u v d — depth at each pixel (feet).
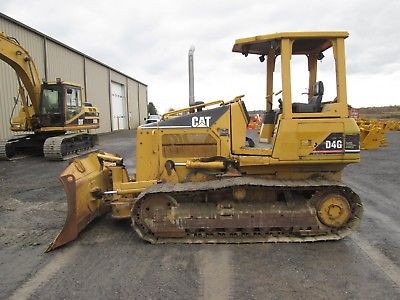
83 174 18.97
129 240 17.83
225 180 17.51
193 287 13.12
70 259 15.80
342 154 17.10
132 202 18.79
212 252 16.15
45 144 47.96
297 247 16.63
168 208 17.37
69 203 17.37
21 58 48.93
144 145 19.21
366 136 61.72
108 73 132.77
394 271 14.32
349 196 17.22
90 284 13.52
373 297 12.35
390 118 166.91
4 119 61.26
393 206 24.49
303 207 17.25
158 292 12.82
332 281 13.46
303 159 17.10
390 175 36.37
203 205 17.60
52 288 13.29
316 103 17.83
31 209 24.30
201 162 18.33
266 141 20.18
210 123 18.71
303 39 17.60
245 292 12.69
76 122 56.34
